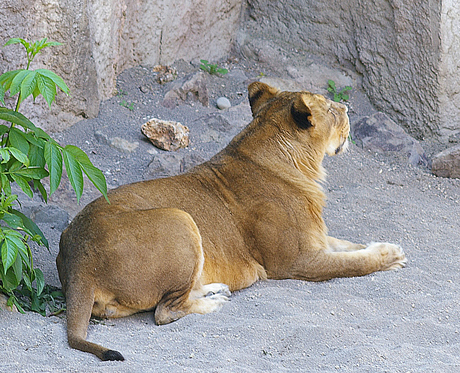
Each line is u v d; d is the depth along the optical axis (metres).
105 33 14.02
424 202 12.80
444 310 8.16
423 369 6.63
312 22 16.95
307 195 9.48
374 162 14.34
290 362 6.99
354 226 11.47
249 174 9.40
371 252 9.36
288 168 9.50
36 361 6.73
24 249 7.28
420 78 15.20
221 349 7.22
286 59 17.03
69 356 6.83
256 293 8.65
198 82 15.18
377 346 7.24
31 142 7.77
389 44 15.65
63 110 13.26
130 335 7.61
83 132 13.46
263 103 10.15
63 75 12.99
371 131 14.94
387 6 15.45
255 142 9.60
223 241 8.95
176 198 8.95
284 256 9.18
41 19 12.25
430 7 14.66
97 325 7.80
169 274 7.95
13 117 7.51
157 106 14.76
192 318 7.96
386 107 15.95
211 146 13.86
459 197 13.09
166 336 7.50
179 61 16.38
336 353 7.11
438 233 11.13
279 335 7.51
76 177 7.62
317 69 16.77
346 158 14.19
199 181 9.31
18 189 11.44
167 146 13.41
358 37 16.22
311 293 8.79
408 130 15.65
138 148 13.30
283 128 9.61
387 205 12.35
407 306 8.30
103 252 7.79
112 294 7.84
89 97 13.65
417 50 15.12
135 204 8.60
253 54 17.30
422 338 7.56
